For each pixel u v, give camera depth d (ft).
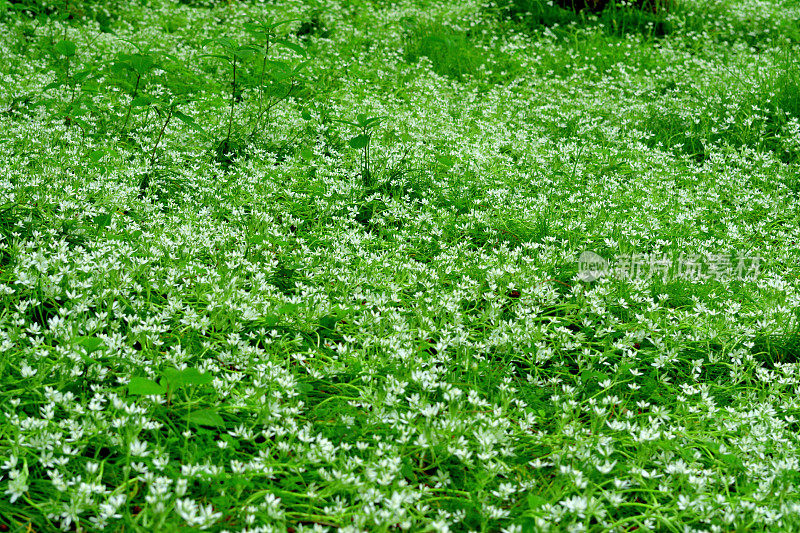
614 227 17.03
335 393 10.75
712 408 10.50
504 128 24.04
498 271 14.05
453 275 14.74
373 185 18.71
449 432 9.34
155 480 8.03
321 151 20.89
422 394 10.57
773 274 15.29
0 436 8.43
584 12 40.63
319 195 17.53
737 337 12.61
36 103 20.49
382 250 15.67
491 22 39.27
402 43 35.27
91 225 14.28
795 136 22.97
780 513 8.39
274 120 22.45
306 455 8.91
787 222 18.65
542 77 31.60
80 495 7.52
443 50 33.53
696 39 36.06
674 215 18.16
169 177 17.89
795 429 10.84
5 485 7.99
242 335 11.89
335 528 8.22
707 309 13.58
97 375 9.72
